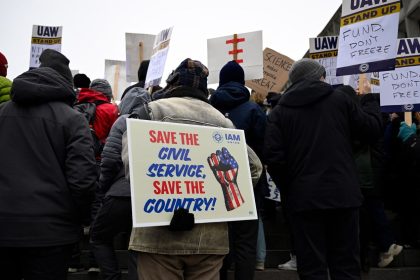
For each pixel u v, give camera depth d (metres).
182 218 1.96
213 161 2.17
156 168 2.00
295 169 2.99
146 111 2.17
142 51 5.34
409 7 13.72
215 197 2.11
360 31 4.11
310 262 2.91
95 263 4.11
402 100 4.93
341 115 3.00
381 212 4.29
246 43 5.14
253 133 3.48
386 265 4.30
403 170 4.72
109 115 4.35
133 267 3.24
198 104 2.29
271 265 4.65
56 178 2.42
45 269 2.33
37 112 2.49
